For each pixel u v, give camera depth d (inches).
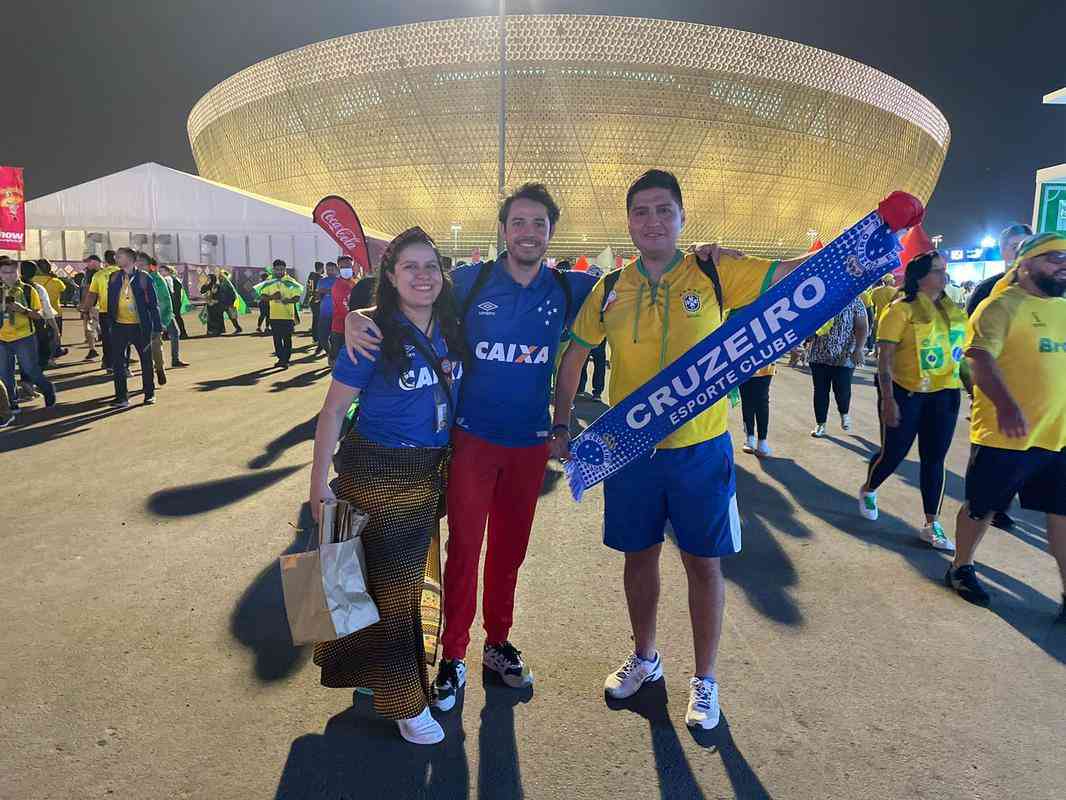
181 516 193.9
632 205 101.6
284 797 85.4
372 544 95.7
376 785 88.1
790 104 2834.6
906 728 101.9
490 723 102.8
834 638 130.5
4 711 101.8
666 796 86.9
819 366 326.6
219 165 3624.5
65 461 252.5
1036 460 138.9
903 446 187.6
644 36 2652.6
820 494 231.3
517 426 107.2
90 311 518.3
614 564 167.5
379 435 97.2
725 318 105.4
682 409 101.0
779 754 95.7
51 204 1285.7
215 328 835.4
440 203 2888.8
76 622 130.7
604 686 112.7
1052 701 109.6
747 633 132.1
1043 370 135.0
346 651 97.0
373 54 2797.7
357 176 2957.7
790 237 3046.3
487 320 104.2
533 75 2657.5
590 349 112.2
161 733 97.6
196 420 330.0
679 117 2719.0
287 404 374.9
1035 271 137.8
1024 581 160.4
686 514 102.3
